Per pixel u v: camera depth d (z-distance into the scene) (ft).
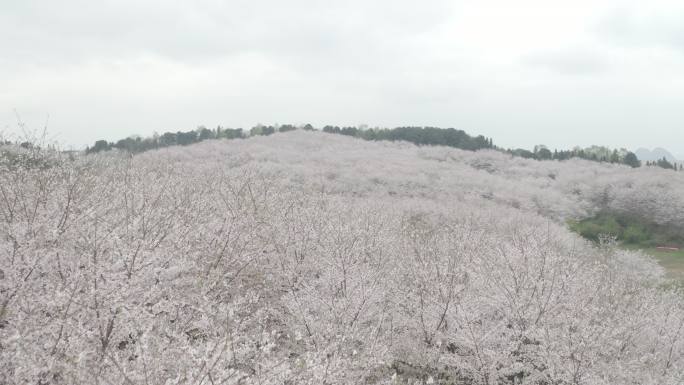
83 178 32.32
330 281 32.63
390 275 37.58
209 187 46.01
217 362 16.02
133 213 29.09
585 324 30.55
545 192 188.96
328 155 252.83
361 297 30.30
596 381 28.32
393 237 47.24
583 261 44.19
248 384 16.96
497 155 286.87
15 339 16.21
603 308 33.91
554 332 30.30
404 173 201.67
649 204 167.73
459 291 33.27
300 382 18.35
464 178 204.54
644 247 149.69
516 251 36.94
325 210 50.75
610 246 90.89
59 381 16.97
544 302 32.19
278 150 248.52
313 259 37.73
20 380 15.70
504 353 30.22
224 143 264.11
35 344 17.28
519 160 284.20
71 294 18.86
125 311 19.01
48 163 35.68
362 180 177.37
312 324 28.86
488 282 36.04
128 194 34.24
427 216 113.09
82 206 28.17
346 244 35.24
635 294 40.24
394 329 34.09
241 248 33.53
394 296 36.04
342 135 362.33
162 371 16.98
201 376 15.39
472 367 30.83
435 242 44.60
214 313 23.11
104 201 32.42
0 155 34.04
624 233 158.61
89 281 20.17
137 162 55.77
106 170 44.68
